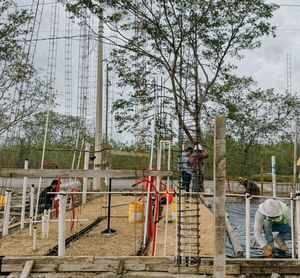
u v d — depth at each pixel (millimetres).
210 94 19781
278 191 15562
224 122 4195
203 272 5410
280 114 28500
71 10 16578
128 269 5566
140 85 19734
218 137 4184
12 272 5527
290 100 28234
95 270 5555
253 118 27594
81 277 5406
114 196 15664
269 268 5492
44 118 27969
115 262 5570
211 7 17781
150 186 7398
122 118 20078
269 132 28078
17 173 5566
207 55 19062
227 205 14148
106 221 9734
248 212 5938
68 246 7086
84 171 5648
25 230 8516
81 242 7398
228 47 18828
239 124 26328
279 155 25234
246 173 24547
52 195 9703
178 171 5805
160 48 18734
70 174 5621
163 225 8891
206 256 5719
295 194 6047
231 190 17281
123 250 6773
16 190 17359
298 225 5820
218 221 4113
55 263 5574
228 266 5461
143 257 5594
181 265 5500
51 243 7246
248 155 26891
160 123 15320
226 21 18078
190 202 6328
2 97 20203
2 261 5562
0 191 12273
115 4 16844
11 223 9492
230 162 25641
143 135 17031
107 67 19812
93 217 10367
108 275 5438
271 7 17641
